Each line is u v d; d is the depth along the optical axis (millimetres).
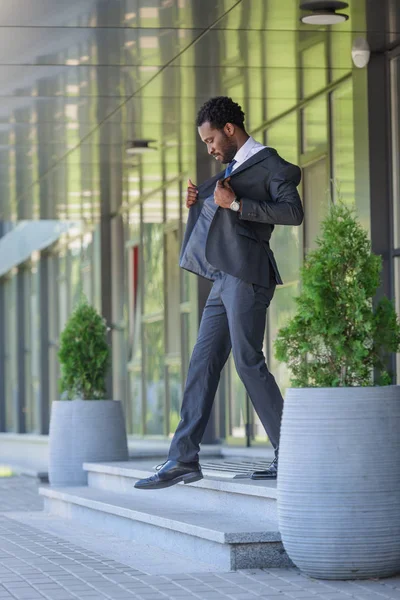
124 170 18031
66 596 6633
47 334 29938
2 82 12758
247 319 7707
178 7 10312
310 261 7078
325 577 6738
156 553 8531
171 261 20500
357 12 10492
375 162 11656
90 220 23516
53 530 10375
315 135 14125
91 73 12484
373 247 11602
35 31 10969
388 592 6309
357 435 6555
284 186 7562
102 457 13508
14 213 22125
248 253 7688
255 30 11094
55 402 13758
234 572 7273
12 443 32281
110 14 10508
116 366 23766
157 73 12578
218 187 7445
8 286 35219
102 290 23203
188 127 15195
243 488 8219
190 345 17969
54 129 15047
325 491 6562
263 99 14062
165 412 21375
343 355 6906
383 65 11719
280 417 7793
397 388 6703
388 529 6547
